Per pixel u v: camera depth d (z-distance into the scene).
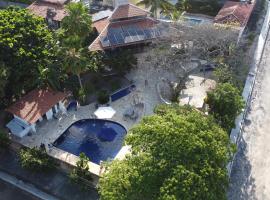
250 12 76.06
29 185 52.44
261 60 71.50
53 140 56.59
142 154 41.84
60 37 62.12
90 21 62.53
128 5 71.00
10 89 59.09
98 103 61.75
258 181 50.62
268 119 59.66
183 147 41.12
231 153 46.66
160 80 66.00
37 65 58.62
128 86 64.94
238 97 53.81
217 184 41.03
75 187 51.34
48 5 82.00
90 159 53.75
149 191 39.78
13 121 57.91
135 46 69.69
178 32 63.56
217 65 65.88
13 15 61.81
